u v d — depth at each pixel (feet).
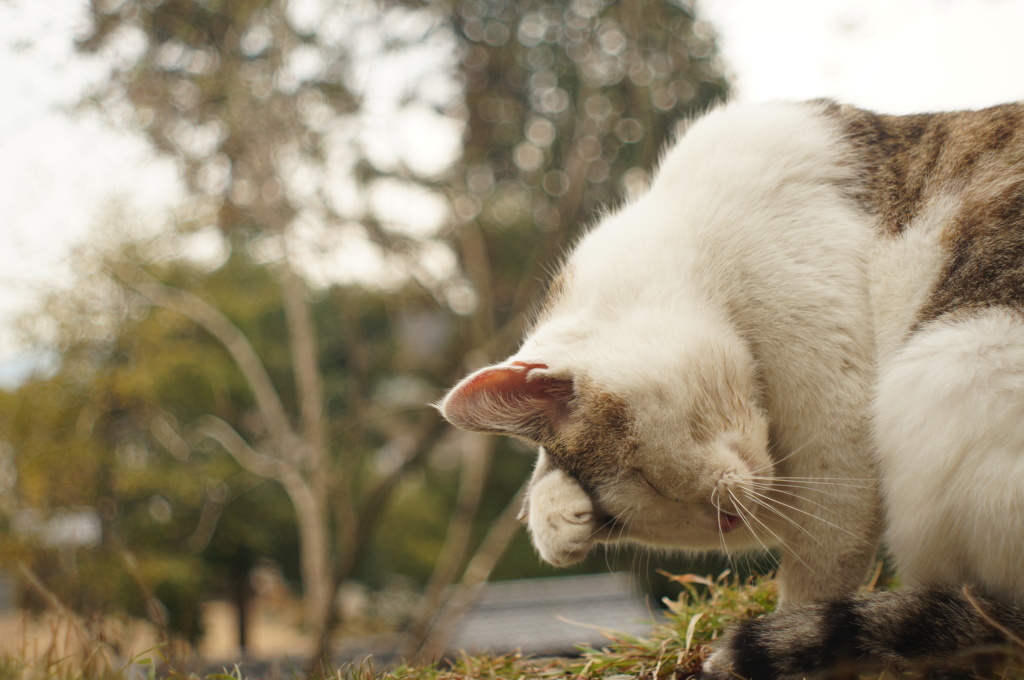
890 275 2.13
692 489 2.06
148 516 10.09
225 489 10.48
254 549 12.71
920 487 1.99
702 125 2.34
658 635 2.45
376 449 12.20
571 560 2.14
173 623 9.37
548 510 2.13
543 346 2.13
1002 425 1.92
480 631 5.86
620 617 5.07
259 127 7.03
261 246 8.63
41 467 8.19
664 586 5.30
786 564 2.16
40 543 7.52
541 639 4.37
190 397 11.25
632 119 7.43
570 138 8.17
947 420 1.96
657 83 6.93
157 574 8.86
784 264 2.13
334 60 7.17
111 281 8.20
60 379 8.50
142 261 8.39
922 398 2.00
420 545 12.87
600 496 2.10
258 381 9.11
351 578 12.59
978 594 1.96
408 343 12.55
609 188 7.75
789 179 2.19
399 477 9.18
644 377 2.04
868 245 2.15
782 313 2.11
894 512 2.05
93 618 2.26
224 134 7.13
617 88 7.38
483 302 8.68
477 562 7.61
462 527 8.49
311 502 8.77
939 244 2.10
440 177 8.20
